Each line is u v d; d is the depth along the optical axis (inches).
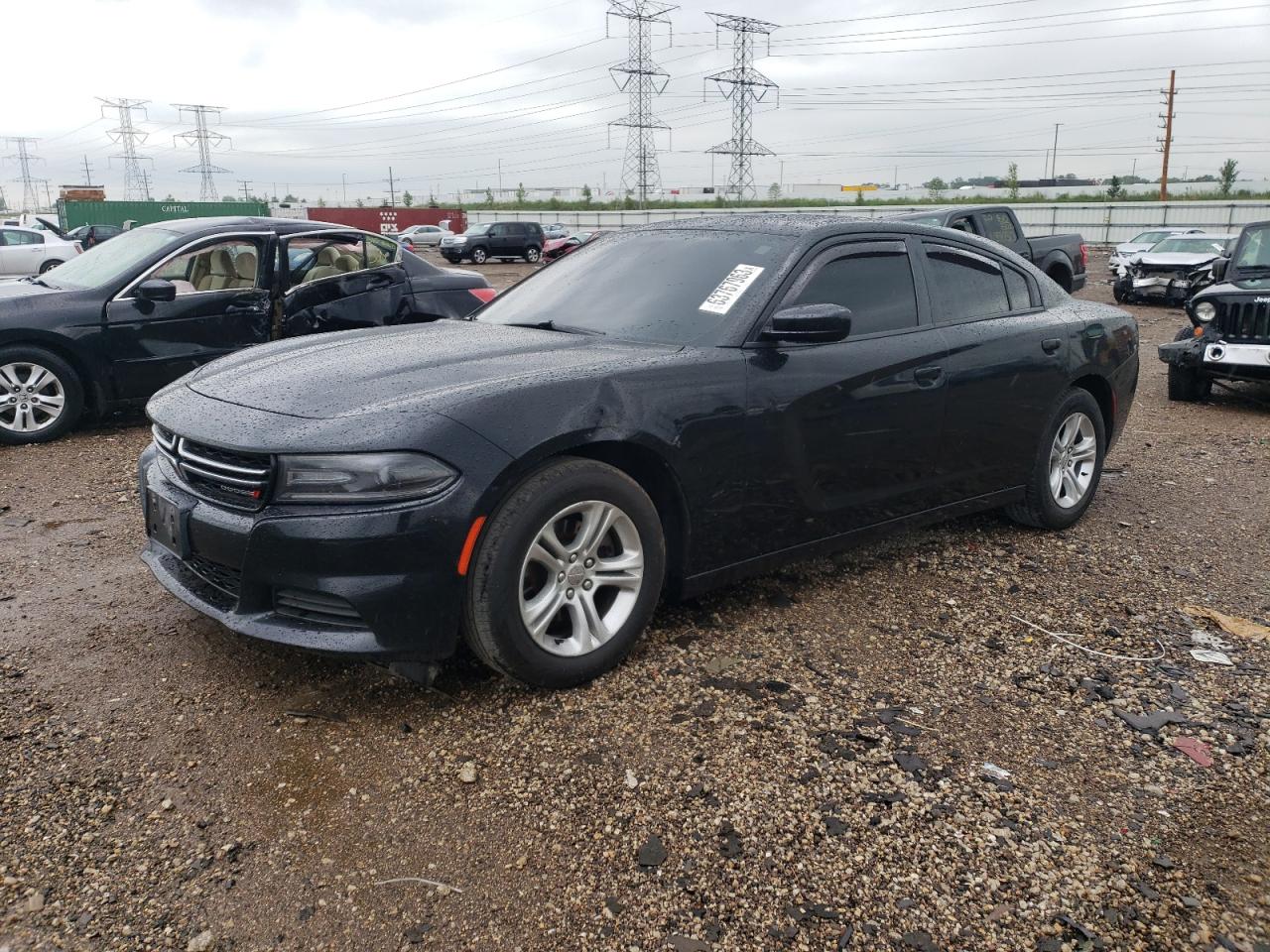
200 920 83.4
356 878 88.9
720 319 137.9
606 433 117.9
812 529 145.5
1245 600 158.6
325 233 299.0
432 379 119.4
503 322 157.8
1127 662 134.6
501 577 111.3
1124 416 204.7
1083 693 125.6
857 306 150.3
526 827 96.0
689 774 104.8
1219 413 325.7
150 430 280.2
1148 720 118.9
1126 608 153.7
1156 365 433.1
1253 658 136.7
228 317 281.0
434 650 109.8
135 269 270.8
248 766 105.6
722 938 82.3
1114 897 88.0
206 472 115.6
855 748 110.8
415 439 106.5
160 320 272.1
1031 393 174.9
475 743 110.3
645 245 163.8
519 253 1571.1
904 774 106.1
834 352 143.5
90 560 170.1
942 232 170.2
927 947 81.7
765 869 90.7
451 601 109.2
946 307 164.4
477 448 108.9
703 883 88.7
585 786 102.4
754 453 133.9
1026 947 82.0
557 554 117.7
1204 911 86.5
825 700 121.5
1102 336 191.9
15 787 100.8
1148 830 97.7
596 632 123.0
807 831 96.0
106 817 96.5
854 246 152.6
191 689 122.0
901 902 86.7
